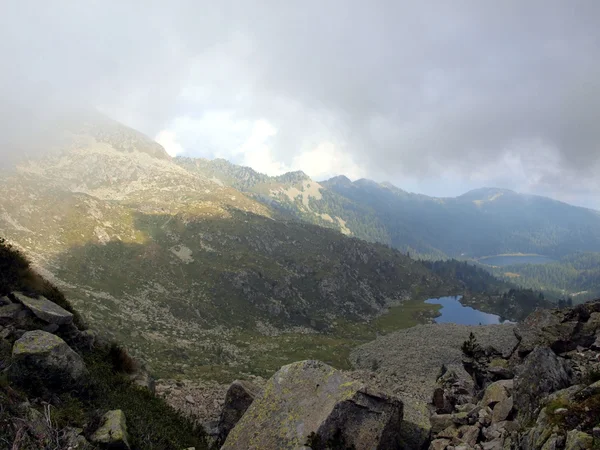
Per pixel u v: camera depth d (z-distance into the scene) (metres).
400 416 12.33
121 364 16.22
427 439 14.49
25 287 14.48
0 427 7.77
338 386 12.62
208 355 78.44
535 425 11.10
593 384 11.02
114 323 80.69
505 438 12.57
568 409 10.27
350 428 11.49
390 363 73.19
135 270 135.00
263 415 12.73
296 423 11.85
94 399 11.77
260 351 97.19
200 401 25.09
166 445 11.84
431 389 34.59
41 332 11.59
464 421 14.98
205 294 137.38
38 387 10.37
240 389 17.27
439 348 74.94
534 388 13.98
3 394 8.84
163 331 93.94
